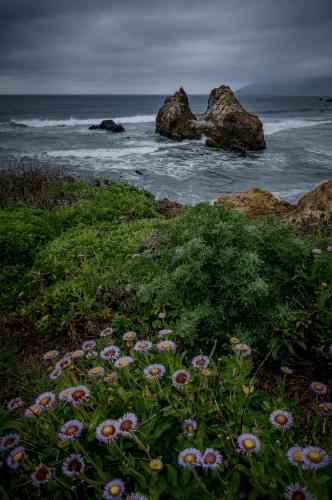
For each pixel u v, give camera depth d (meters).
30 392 3.02
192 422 1.95
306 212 7.41
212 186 16.34
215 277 3.41
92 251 5.50
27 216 6.99
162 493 1.78
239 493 1.78
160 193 14.99
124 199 8.69
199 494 1.73
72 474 1.67
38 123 54.28
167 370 2.53
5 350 3.74
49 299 4.33
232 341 2.54
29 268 5.58
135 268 4.42
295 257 3.57
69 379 2.52
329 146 28.83
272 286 3.25
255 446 1.66
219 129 28.55
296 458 1.54
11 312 4.49
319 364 3.02
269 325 3.18
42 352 3.79
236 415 2.08
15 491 1.91
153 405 2.10
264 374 2.99
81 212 7.72
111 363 2.53
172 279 3.43
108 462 1.97
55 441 1.96
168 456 1.96
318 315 3.06
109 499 1.54
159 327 3.58
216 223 3.75
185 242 3.94
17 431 2.26
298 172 19.28
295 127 45.88
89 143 32.19
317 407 2.08
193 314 3.10
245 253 3.27
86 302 4.09
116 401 2.23
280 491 1.65
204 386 2.23
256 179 17.75
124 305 3.98
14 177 11.14
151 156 24.69
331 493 1.65
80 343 3.78
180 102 33.38
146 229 6.12
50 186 10.29
